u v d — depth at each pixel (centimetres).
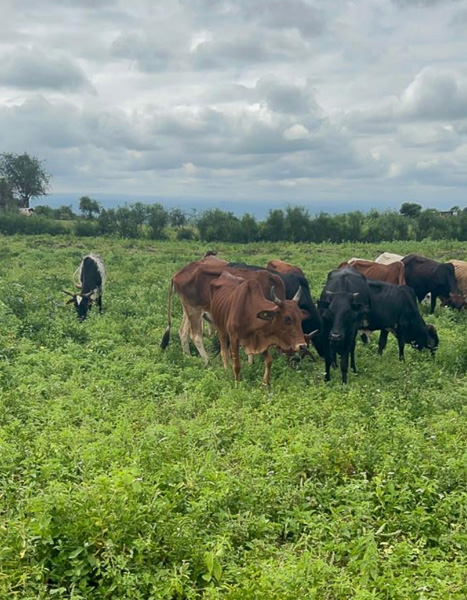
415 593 491
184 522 562
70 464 686
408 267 1903
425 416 912
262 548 564
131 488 577
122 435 787
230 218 4841
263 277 1262
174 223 5125
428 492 646
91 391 1005
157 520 551
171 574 507
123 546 524
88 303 1680
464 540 570
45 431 788
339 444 745
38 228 4934
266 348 1128
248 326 1117
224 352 1248
